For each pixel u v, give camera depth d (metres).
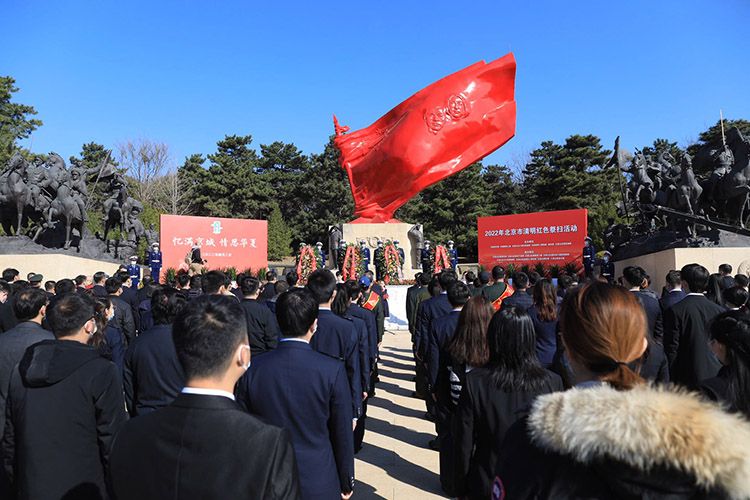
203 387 1.75
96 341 4.27
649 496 1.19
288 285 7.86
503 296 7.32
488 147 20.48
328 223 46.97
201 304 1.84
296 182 50.38
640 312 1.57
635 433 1.13
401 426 7.05
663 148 47.16
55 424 2.75
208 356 1.74
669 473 1.15
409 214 45.97
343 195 46.59
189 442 1.62
